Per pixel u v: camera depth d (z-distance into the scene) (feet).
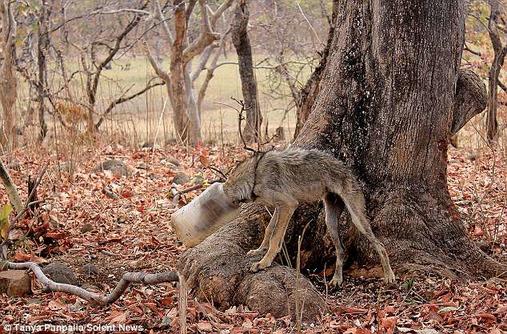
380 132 30.22
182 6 66.39
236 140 64.59
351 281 29.25
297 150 28.14
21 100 70.54
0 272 29.37
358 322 24.76
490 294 26.86
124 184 48.83
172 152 61.41
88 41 83.10
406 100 29.73
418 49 29.50
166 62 110.11
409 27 29.45
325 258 30.25
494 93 57.21
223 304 26.84
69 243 36.60
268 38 84.28
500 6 66.85
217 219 26.99
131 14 85.20
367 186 30.40
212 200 26.91
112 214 42.06
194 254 28.73
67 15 83.51
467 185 45.98
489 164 51.96
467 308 25.77
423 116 29.76
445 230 29.94
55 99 64.54
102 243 37.11
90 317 26.18
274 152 27.78
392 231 29.68
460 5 30.07
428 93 29.68
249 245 29.60
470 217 36.24
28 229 35.73
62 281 30.78
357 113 30.76
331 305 26.48
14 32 62.54
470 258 29.86
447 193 30.60
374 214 30.01
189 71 70.18
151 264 33.73
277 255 30.12
